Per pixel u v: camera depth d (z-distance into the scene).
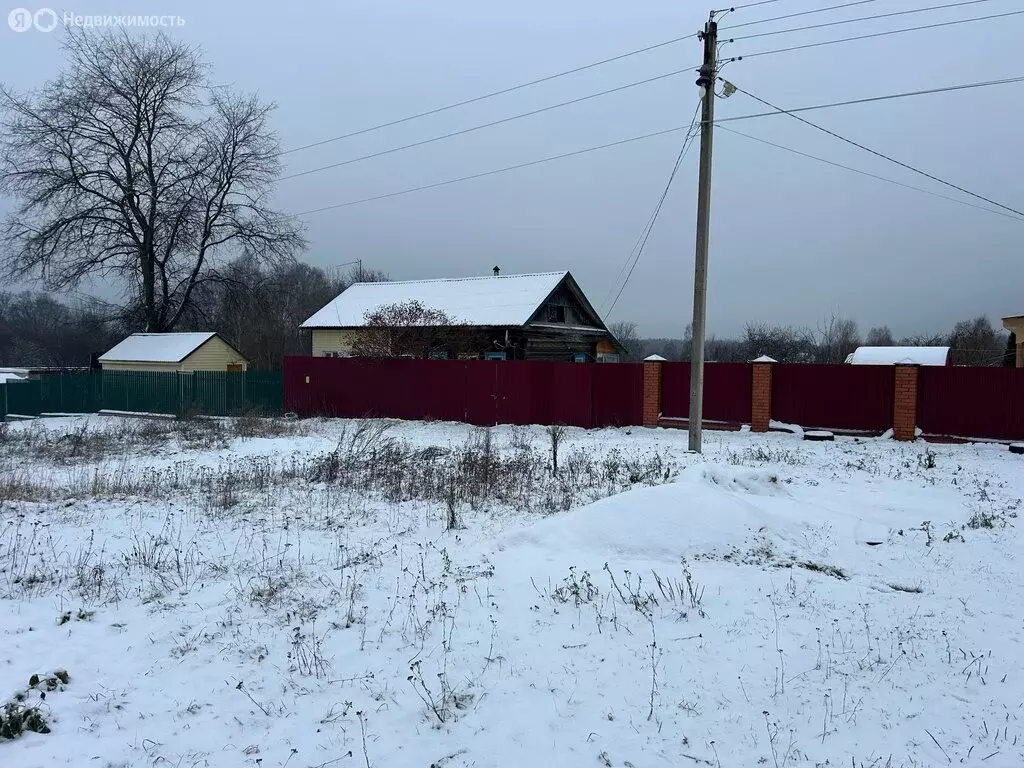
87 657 4.79
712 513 7.07
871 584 5.96
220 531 8.06
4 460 14.27
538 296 27.59
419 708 4.05
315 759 3.57
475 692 4.22
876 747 3.60
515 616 5.33
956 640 4.80
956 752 3.54
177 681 4.44
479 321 26.06
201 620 5.43
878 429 15.90
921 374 15.58
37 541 7.66
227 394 25.27
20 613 5.57
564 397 18.75
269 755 3.62
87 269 32.16
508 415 19.50
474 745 3.67
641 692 4.19
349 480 10.93
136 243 33.44
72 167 31.86
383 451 13.26
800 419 16.75
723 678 4.33
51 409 28.22
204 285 36.06
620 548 6.71
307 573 6.49
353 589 5.91
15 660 4.71
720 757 3.55
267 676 4.50
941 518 8.28
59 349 58.09
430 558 6.87
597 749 3.63
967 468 12.07
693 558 6.55
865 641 4.80
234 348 30.84
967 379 15.12
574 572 6.17
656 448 14.65
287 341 47.09
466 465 11.46
